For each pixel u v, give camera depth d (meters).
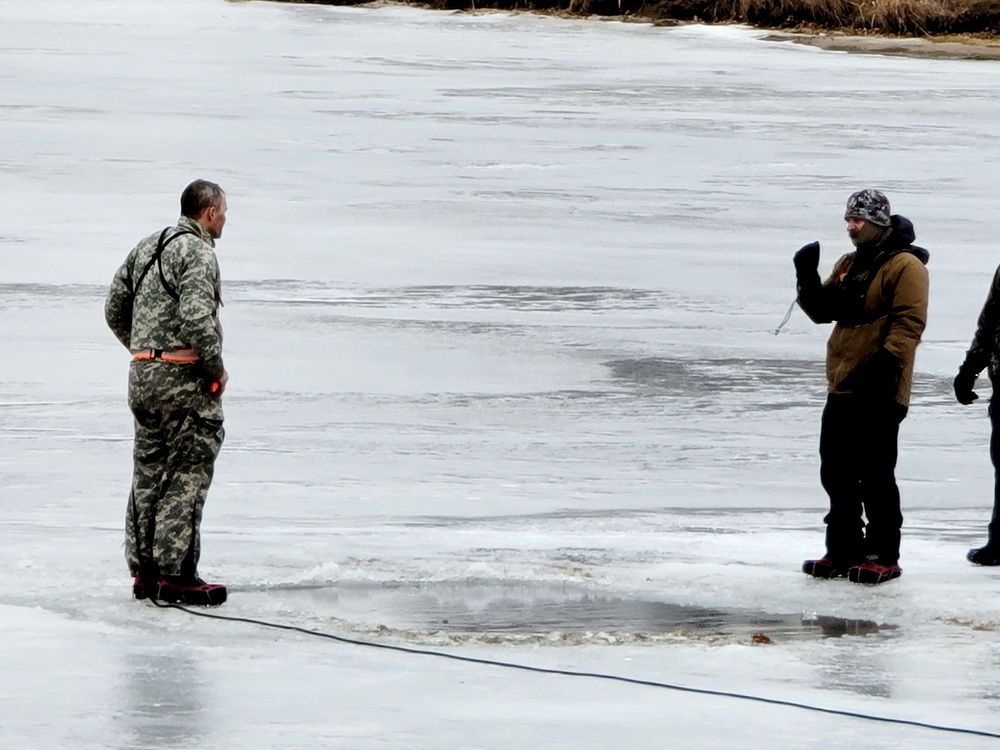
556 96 127.69
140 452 22.52
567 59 167.38
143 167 82.81
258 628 21.30
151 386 22.19
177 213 68.69
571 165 87.94
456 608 22.66
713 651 20.59
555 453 34.66
